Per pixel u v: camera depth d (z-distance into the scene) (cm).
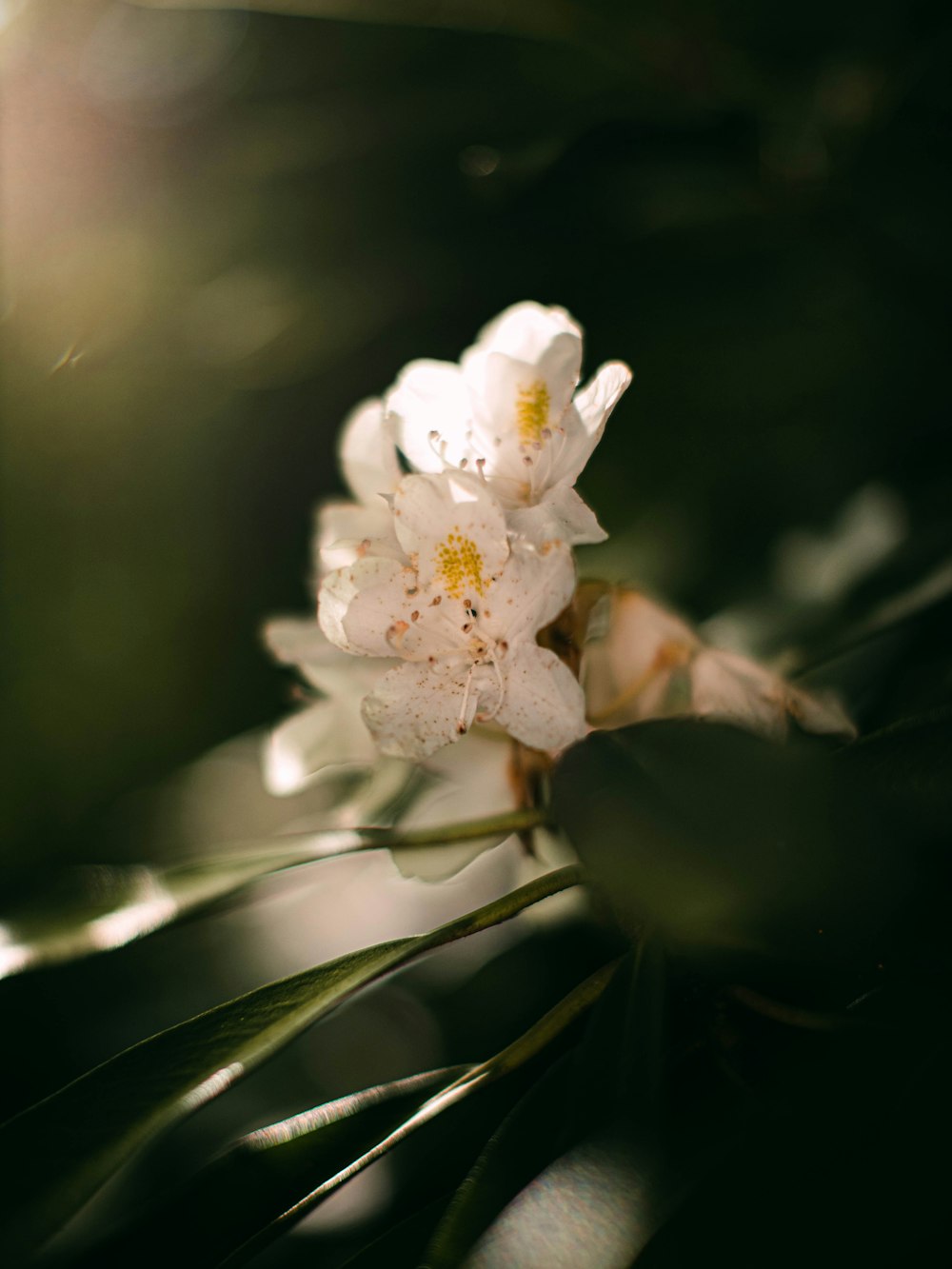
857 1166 24
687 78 37
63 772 62
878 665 34
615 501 42
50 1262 26
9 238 39
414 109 40
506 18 37
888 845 26
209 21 41
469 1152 28
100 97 40
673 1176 24
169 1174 36
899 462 37
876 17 37
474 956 36
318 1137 28
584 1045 26
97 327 40
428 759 31
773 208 39
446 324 42
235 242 40
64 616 61
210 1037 26
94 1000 42
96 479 56
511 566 28
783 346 41
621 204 39
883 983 26
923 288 38
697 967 26
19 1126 25
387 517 31
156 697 62
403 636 29
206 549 59
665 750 27
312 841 29
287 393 52
